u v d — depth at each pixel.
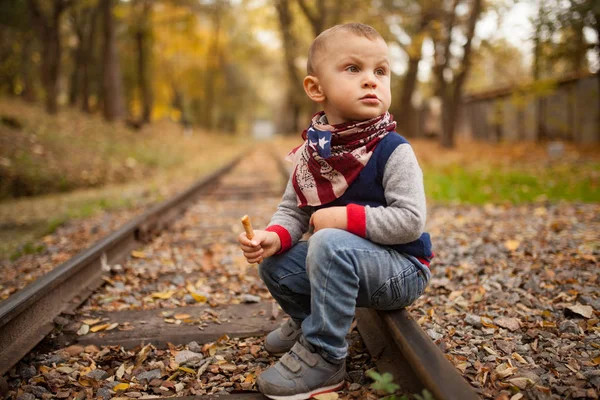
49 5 17.36
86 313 2.83
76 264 2.97
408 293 1.89
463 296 2.84
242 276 3.45
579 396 1.76
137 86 30.30
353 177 1.83
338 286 1.75
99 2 20.59
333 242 1.74
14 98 21.53
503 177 7.93
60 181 9.66
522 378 1.88
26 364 2.25
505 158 11.67
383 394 1.83
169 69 36.72
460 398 1.36
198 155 20.02
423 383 1.54
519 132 17.23
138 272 3.54
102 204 7.18
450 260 3.54
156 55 32.34
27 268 4.09
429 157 13.01
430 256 1.96
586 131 13.98
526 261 3.38
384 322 1.97
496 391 1.83
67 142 12.30
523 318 2.49
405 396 1.72
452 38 15.24
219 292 3.17
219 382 2.07
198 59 38.53
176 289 3.23
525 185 7.13
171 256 4.04
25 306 2.31
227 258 3.91
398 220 1.74
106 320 2.74
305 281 2.02
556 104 15.15
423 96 26.23
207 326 2.62
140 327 2.63
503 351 2.14
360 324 2.37
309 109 25.31
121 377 2.14
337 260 1.73
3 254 4.67
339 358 1.83
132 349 2.40
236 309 2.87
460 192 6.75
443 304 2.73
